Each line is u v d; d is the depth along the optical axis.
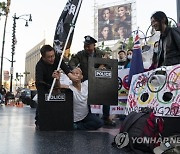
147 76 3.31
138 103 3.36
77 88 4.54
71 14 4.70
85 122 4.46
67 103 4.28
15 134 3.79
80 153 2.63
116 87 4.59
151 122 2.66
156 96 3.08
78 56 5.10
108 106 5.11
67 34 4.70
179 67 2.95
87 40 5.00
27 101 16.16
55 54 4.43
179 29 3.55
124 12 59.31
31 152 2.65
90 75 4.44
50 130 4.20
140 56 4.70
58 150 2.76
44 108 4.18
